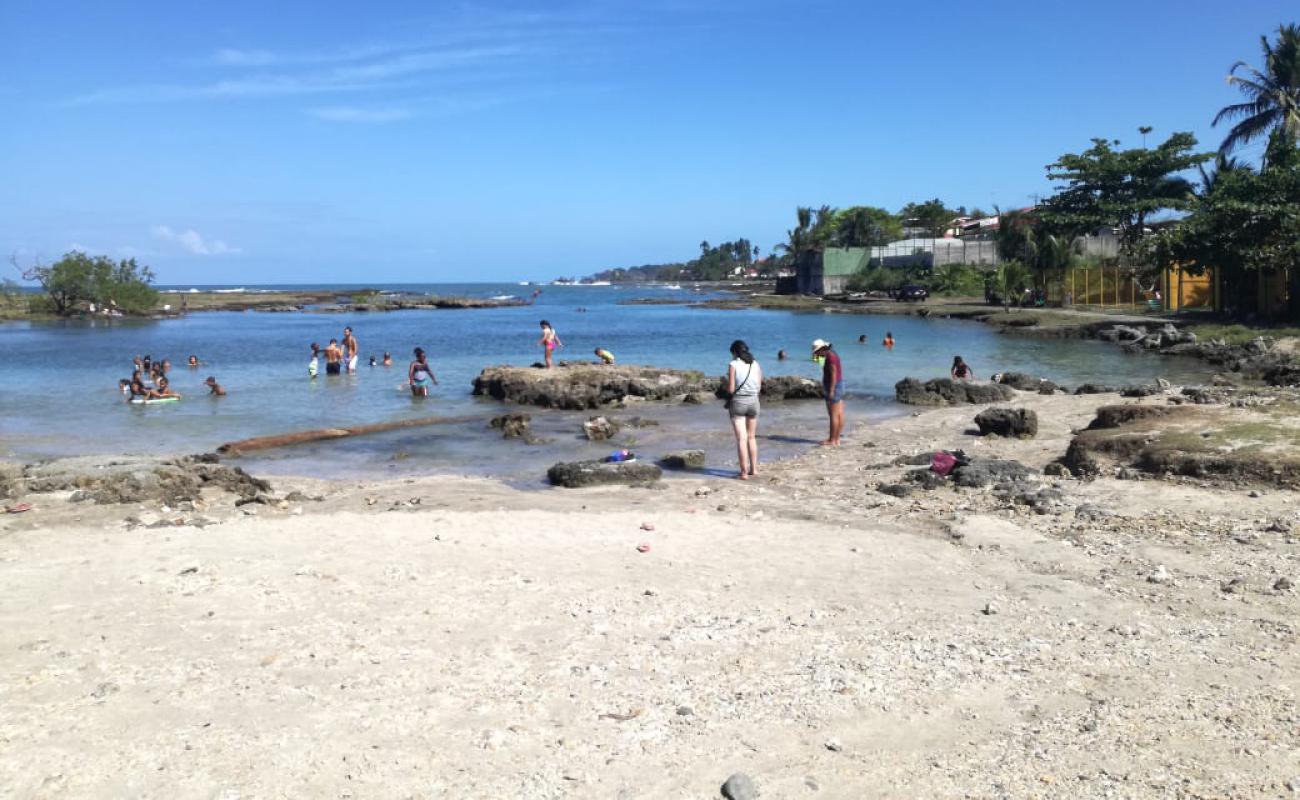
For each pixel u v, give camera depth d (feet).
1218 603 22.88
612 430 58.23
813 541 30.48
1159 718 16.58
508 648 20.56
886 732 16.44
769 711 17.34
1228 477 34.65
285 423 64.59
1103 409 46.42
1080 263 203.41
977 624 22.00
